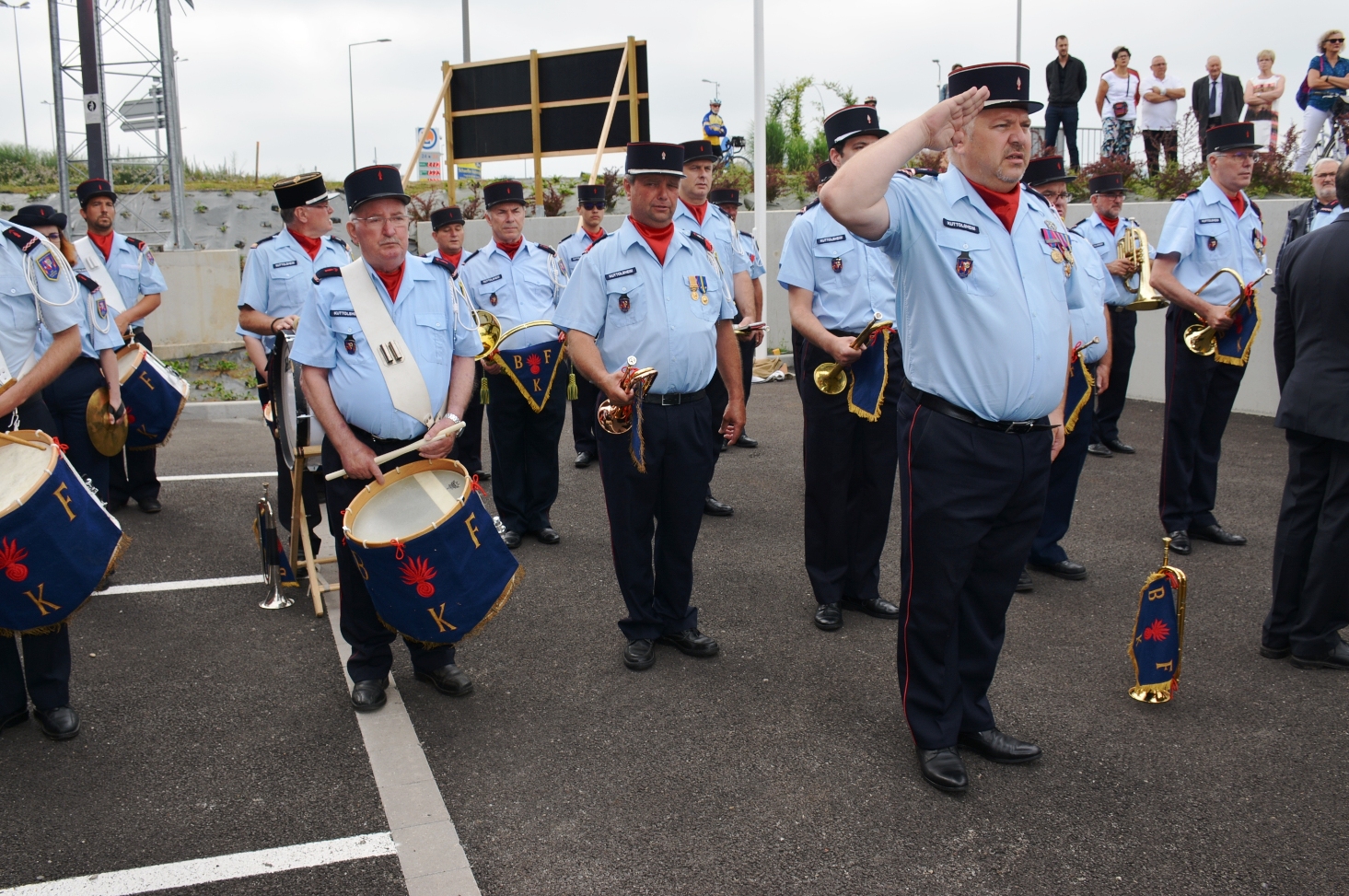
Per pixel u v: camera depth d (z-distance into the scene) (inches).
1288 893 113.0
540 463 239.8
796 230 188.5
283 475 212.4
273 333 228.2
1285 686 164.2
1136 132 513.0
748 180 633.0
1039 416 131.1
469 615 146.5
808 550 192.7
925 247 127.6
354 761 142.3
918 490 132.9
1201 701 159.2
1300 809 128.9
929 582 133.6
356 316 151.0
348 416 152.9
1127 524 252.4
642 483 168.4
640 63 501.7
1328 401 160.4
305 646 181.8
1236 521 252.2
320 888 114.8
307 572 212.2
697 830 125.3
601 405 165.8
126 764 141.2
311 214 233.5
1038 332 127.6
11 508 129.3
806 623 192.1
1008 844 122.2
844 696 161.5
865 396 181.5
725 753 143.7
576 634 187.5
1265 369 374.9
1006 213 128.4
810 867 118.0
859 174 117.5
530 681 167.5
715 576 218.7
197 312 485.4
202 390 433.7
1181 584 153.0
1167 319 235.6
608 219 534.9
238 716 155.2
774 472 305.6
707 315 170.4
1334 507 163.6
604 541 243.3
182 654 178.2
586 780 136.9
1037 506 135.2
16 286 149.1
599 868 117.9
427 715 156.0
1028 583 206.8
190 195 745.6
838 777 137.3
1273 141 468.4
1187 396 227.3
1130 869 117.1
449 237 275.1
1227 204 231.9
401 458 155.9
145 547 236.4
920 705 137.6
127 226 679.1
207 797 133.0
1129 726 151.1
